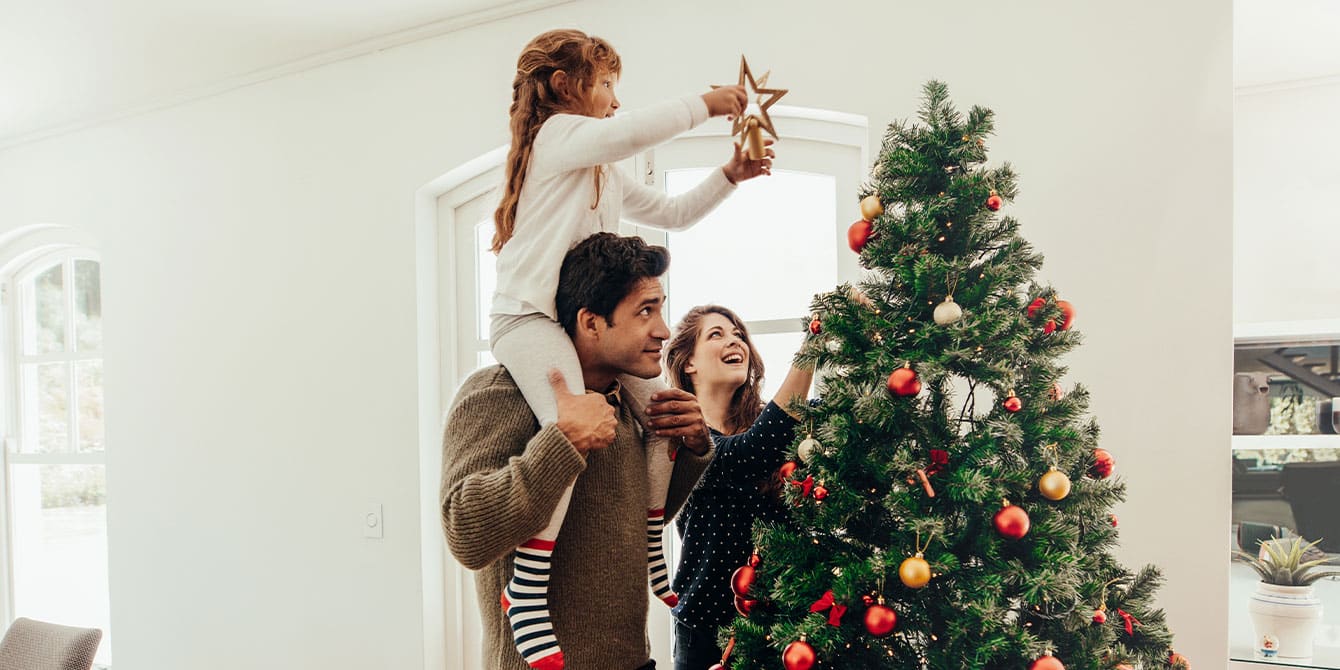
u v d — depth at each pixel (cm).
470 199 261
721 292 229
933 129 113
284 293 282
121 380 320
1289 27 202
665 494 124
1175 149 172
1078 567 105
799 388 133
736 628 113
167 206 308
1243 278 235
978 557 104
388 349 262
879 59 199
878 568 99
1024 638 96
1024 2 185
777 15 209
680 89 220
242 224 291
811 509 111
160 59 271
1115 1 177
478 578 114
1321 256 228
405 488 258
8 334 370
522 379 110
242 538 290
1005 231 113
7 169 347
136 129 314
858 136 212
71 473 357
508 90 241
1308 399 217
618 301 109
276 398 284
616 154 109
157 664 309
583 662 109
